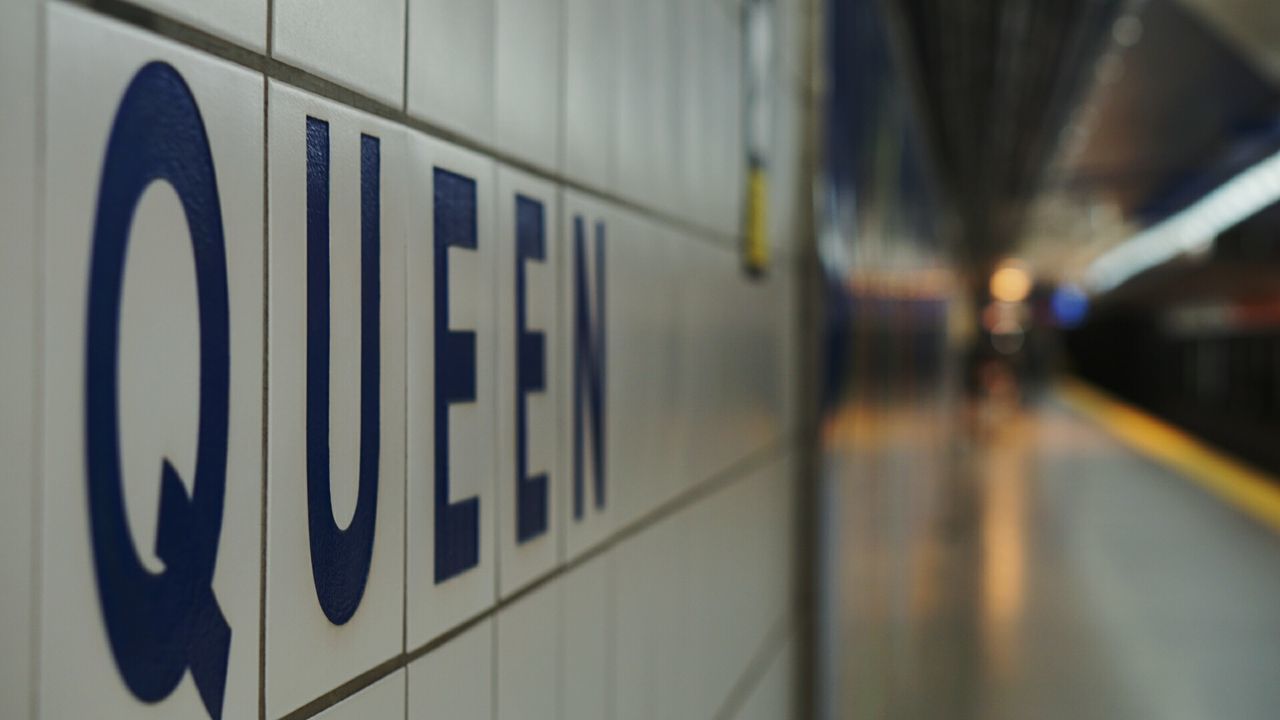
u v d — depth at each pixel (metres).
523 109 0.65
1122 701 3.37
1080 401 26.41
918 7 4.71
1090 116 10.03
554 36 0.69
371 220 0.47
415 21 0.51
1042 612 4.49
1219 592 4.93
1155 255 20.92
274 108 0.41
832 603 2.00
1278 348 16.31
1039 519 7.11
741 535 1.31
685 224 1.04
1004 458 11.51
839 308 2.05
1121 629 4.24
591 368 0.77
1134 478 9.62
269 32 0.40
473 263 0.58
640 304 0.90
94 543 0.32
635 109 0.88
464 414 0.57
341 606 0.45
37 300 0.30
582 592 0.76
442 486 0.54
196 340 0.36
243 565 0.39
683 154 1.03
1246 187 13.06
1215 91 9.62
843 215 2.10
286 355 0.41
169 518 0.35
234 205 0.38
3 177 0.29
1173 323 24.44
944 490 6.77
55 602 0.31
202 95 0.36
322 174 0.44
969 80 6.36
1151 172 13.93
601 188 0.79
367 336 0.47
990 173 10.95
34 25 0.30
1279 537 6.49
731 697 1.25
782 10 1.55
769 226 1.47
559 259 0.71
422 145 0.52
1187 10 6.82
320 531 0.44
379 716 0.48
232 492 0.38
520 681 0.65
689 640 1.07
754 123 1.36
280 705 0.41
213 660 0.37
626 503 0.86
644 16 0.90
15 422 0.29
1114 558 5.72
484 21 0.59
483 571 0.59
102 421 0.32
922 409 5.04
